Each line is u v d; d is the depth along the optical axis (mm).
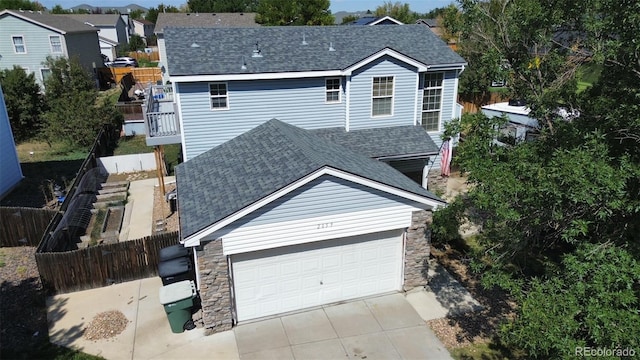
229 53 16359
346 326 11336
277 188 10383
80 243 15383
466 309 12070
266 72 15570
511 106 22516
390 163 17984
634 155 8930
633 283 7523
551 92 11039
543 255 14133
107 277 13086
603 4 9094
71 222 15844
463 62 17688
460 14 12531
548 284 7910
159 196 19719
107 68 46781
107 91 43594
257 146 14055
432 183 19078
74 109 25906
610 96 9875
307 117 16938
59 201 18297
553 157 9102
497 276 9133
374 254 12289
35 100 28125
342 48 17766
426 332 11148
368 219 11578
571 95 11219
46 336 10922
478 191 8766
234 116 16047
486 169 8930
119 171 22781
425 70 17141
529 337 7086
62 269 12523
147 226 16844
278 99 16344
